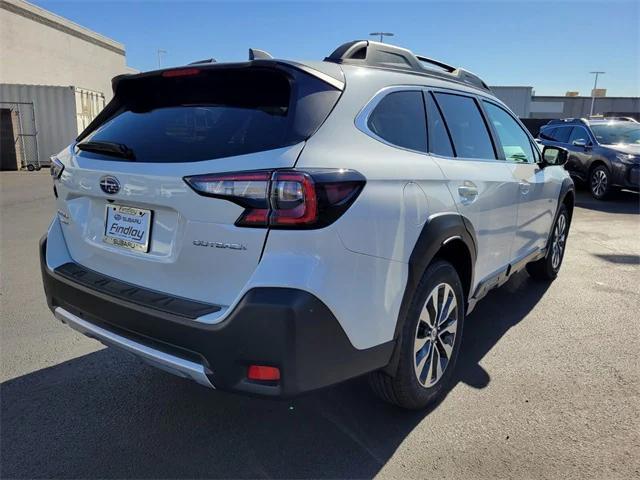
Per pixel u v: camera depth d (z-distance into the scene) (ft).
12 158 53.52
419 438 8.70
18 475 7.74
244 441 8.65
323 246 6.64
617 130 40.34
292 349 6.48
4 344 12.09
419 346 8.88
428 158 9.12
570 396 10.03
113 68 113.80
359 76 8.30
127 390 10.19
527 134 14.73
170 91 8.74
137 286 7.90
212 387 7.04
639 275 18.29
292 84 7.40
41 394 9.99
